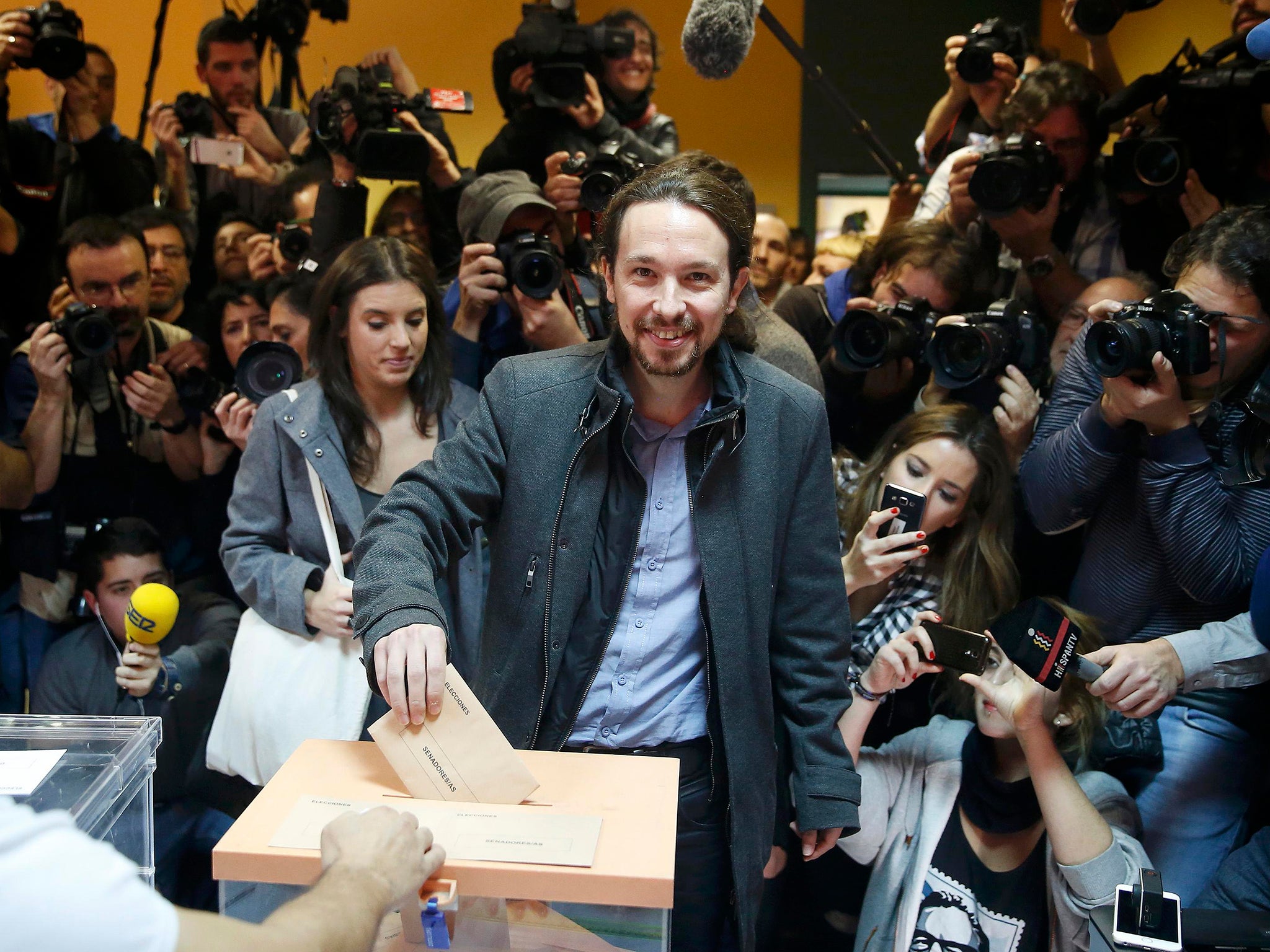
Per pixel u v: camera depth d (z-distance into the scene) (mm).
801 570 1601
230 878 1070
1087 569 1990
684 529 1531
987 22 2557
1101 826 1750
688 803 1569
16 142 2848
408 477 1486
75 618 2531
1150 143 2119
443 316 2094
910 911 1885
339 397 2018
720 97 4242
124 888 804
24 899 767
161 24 3322
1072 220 2330
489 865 1050
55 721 1321
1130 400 1764
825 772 1601
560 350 1566
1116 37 3373
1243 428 1780
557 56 2541
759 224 3582
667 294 1365
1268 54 1517
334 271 2012
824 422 1584
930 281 2254
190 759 2279
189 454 2533
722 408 1464
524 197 2260
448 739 1206
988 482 1994
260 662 1979
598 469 1496
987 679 1833
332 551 1979
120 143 2947
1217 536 1779
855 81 4160
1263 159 2182
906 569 2047
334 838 1013
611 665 1546
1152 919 1474
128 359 2611
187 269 2883
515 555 1501
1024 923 1855
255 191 3057
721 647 1501
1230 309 1761
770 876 1941
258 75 3176
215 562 2564
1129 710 1749
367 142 2426
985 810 1896
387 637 1252
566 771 1253
